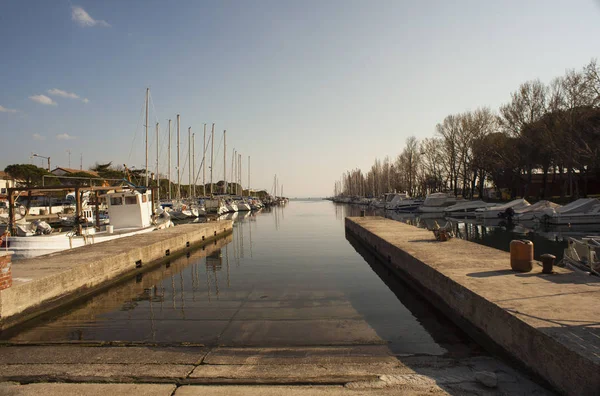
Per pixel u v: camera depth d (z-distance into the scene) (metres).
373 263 16.80
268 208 89.81
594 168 38.03
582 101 34.12
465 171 58.81
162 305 10.39
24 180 49.28
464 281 8.28
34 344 7.29
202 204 54.28
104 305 10.56
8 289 8.48
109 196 22.75
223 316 9.15
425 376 5.36
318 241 25.39
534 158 43.59
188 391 5.03
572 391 4.52
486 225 34.03
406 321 8.66
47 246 15.74
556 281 8.03
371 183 123.06
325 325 8.34
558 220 29.05
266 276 13.95
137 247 15.33
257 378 5.39
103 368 5.89
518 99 43.81
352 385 5.07
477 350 6.80
